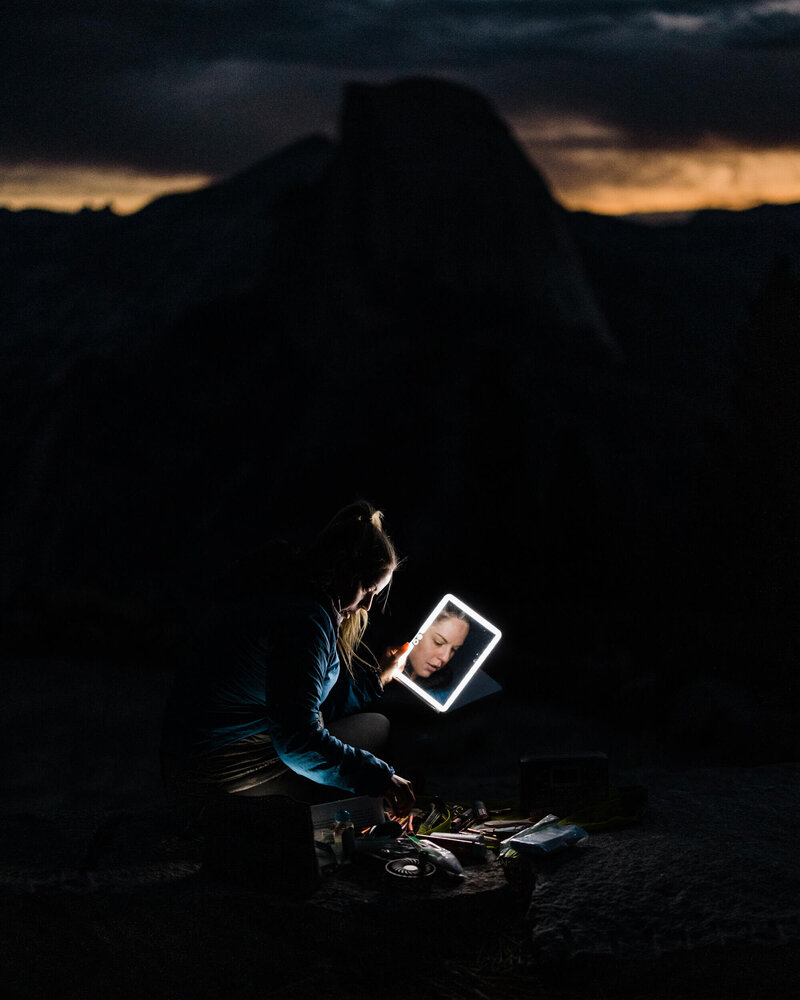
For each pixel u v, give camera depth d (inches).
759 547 310.3
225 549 2775.6
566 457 529.7
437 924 108.7
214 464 3046.3
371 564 120.2
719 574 331.6
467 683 137.2
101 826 139.6
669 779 156.9
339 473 2795.3
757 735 310.3
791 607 306.7
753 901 106.7
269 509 2856.8
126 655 464.1
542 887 110.6
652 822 131.7
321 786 124.1
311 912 107.8
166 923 108.5
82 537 2910.9
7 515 3088.1
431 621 138.7
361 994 102.5
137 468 2982.3
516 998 99.0
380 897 110.1
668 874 113.2
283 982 106.3
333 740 113.1
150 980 107.1
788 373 295.0
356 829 124.3
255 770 120.2
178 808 148.9
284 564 121.0
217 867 114.8
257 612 116.8
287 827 110.0
